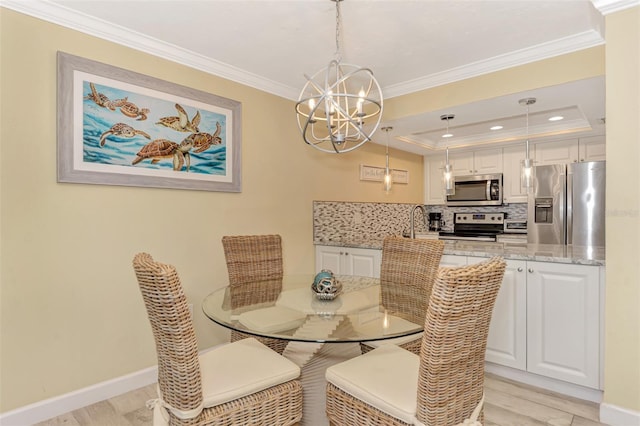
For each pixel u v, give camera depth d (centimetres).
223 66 275
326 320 165
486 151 486
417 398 124
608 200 191
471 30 222
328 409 154
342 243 342
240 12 203
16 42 189
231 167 285
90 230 215
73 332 209
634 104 182
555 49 240
